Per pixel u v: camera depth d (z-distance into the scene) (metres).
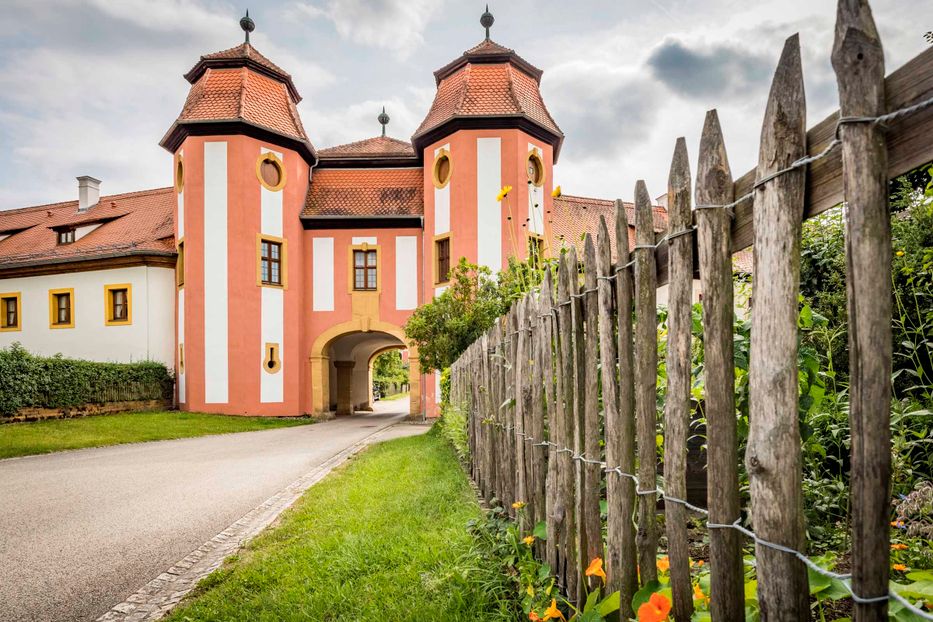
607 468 1.67
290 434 13.07
